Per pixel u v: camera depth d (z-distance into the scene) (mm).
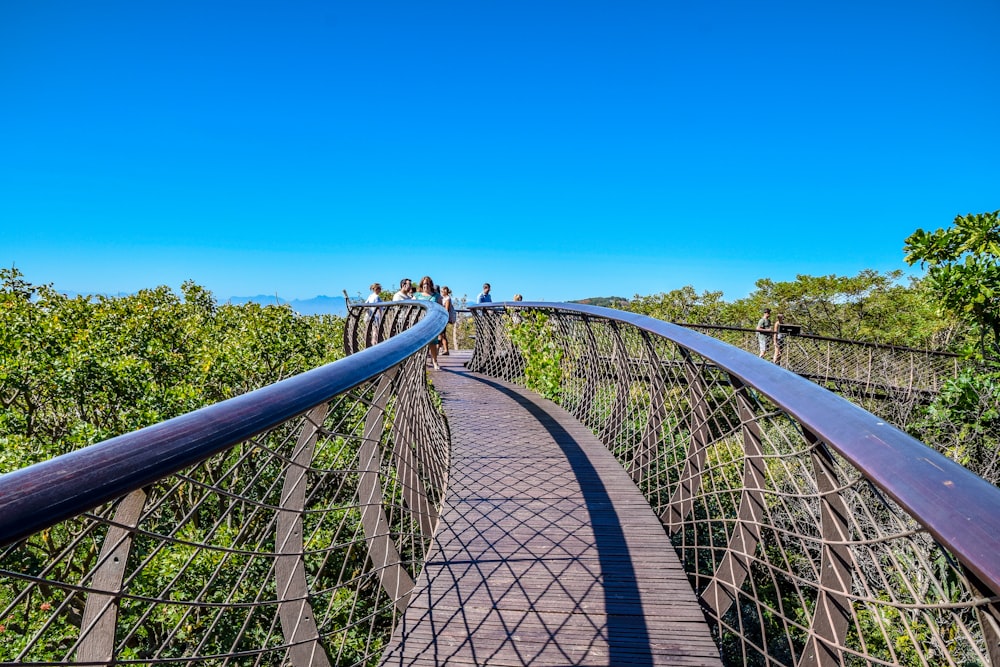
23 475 646
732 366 1849
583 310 5332
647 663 2205
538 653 2266
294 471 1537
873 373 12398
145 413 8961
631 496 3924
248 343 12484
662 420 3666
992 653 720
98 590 769
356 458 2334
